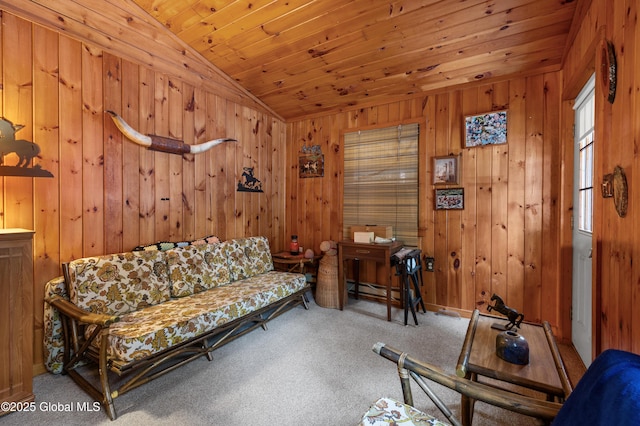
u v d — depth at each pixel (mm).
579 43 1998
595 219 1552
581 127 2309
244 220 3580
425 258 3160
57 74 2072
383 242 3061
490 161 2846
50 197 2055
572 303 2430
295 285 3008
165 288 2408
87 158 2232
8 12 1862
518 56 2492
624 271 1228
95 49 2262
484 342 1479
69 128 2135
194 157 3016
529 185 2682
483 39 2363
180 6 2391
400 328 2727
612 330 1355
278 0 2252
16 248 1635
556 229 2580
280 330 2680
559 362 1275
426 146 3162
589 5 1742
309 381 1896
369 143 3520
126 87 2453
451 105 3031
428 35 2396
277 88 3457
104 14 2279
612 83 1345
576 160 2400
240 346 2367
